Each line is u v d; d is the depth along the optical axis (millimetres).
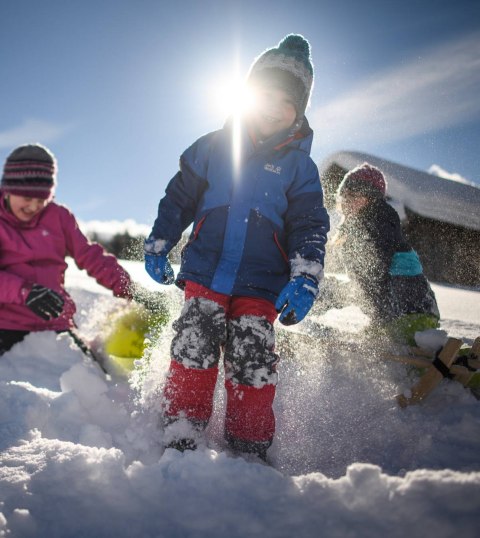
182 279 2215
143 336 3059
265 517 1322
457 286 11594
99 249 3340
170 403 2000
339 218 3633
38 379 2721
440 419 2318
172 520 1329
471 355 2625
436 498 1289
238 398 2008
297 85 2268
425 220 13102
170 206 2350
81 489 1430
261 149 2234
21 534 1272
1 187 2971
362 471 1384
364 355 2740
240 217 2186
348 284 3576
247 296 2133
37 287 2832
